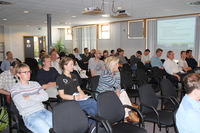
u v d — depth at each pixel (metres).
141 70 4.48
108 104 2.22
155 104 2.75
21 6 6.29
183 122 1.53
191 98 1.54
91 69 4.39
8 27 12.45
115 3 5.82
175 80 4.95
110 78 2.87
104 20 9.87
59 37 14.66
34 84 2.46
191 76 1.56
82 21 10.30
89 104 2.66
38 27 13.55
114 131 2.10
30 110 2.26
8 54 5.73
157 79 4.55
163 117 2.49
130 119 2.75
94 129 2.23
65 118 1.86
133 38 9.78
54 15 8.18
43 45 14.12
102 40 11.34
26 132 2.14
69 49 13.90
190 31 7.92
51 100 3.21
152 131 3.03
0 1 5.51
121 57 7.05
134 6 6.27
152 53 9.15
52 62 4.35
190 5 6.10
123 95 2.94
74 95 2.65
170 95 3.13
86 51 8.62
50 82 3.44
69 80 2.81
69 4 5.98
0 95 3.02
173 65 5.07
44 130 2.05
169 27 8.49
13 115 2.15
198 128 1.46
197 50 7.82
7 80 3.04
